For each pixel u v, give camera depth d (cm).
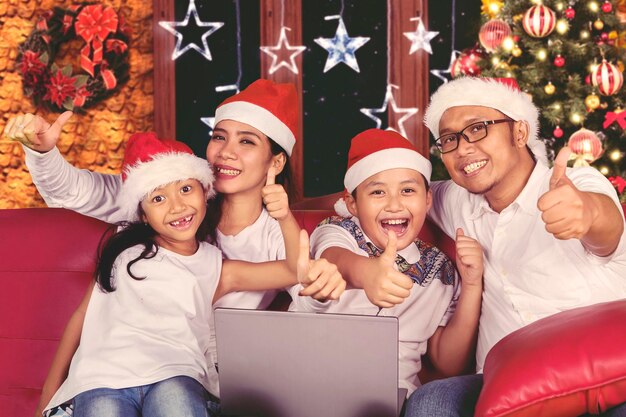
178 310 155
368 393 123
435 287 164
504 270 155
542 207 118
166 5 446
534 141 160
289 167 186
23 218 185
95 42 437
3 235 183
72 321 160
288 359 126
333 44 444
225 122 175
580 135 297
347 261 148
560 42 314
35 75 441
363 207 163
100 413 137
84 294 176
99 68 443
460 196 168
